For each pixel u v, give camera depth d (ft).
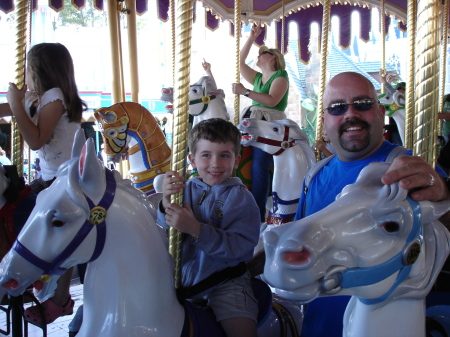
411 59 9.53
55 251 4.28
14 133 9.26
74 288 12.51
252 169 11.60
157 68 43.45
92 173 4.33
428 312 5.40
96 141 35.53
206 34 49.83
